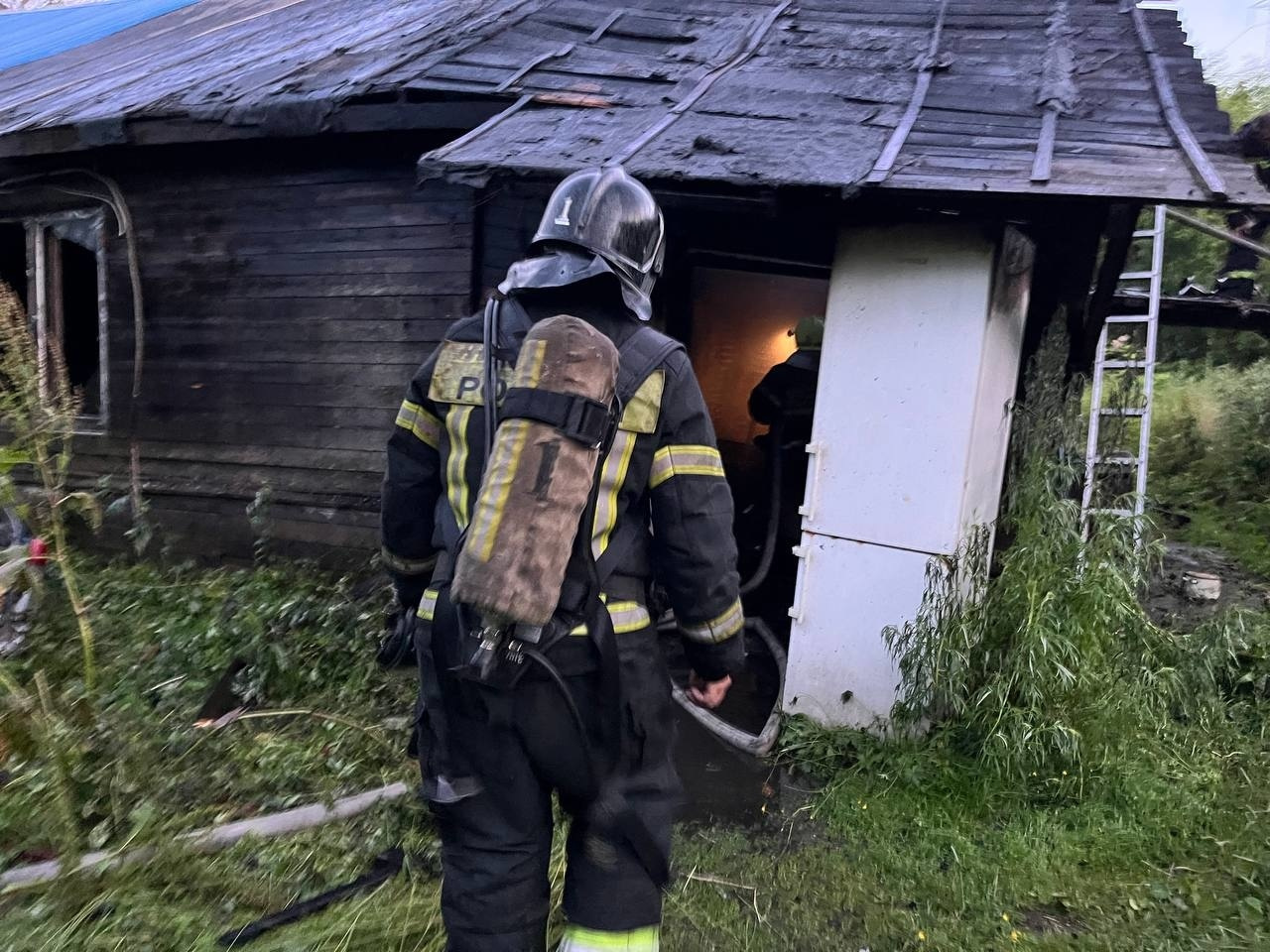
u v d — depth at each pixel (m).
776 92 3.97
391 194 4.79
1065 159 3.11
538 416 1.47
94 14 10.86
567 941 1.62
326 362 5.05
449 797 1.58
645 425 1.58
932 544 3.37
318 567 5.11
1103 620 3.17
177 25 8.55
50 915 2.20
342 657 3.83
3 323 2.86
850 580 3.52
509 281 1.72
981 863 2.71
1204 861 2.77
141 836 2.46
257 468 5.30
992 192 2.83
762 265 4.87
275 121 4.38
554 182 3.26
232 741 3.14
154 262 5.50
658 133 3.46
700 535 1.61
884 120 3.58
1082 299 4.98
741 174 3.03
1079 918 2.51
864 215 3.41
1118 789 3.02
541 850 1.64
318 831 2.62
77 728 2.75
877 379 3.44
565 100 3.93
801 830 2.92
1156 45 4.32
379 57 4.76
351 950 2.13
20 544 3.81
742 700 3.95
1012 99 3.77
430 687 1.61
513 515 1.42
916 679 3.25
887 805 3.01
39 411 2.85
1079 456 4.38
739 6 5.30
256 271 5.20
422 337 4.79
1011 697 3.14
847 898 2.54
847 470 3.51
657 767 1.67
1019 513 3.56
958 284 3.28
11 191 5.82
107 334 5.71
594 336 1.54
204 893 2.33
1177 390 11.72
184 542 5.55
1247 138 3.16
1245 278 7.35
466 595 1.40
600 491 1.56
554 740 1.54
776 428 4.73
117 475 5.73
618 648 1.57
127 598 4.75
